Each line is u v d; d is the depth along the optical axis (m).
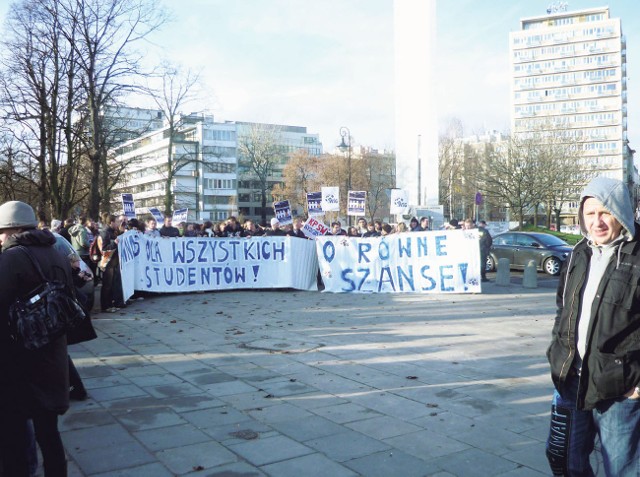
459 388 5.86
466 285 13.81
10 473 3.22
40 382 3.22
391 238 14.38
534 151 46.72
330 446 4.36
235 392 5.79
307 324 9.67
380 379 6.21
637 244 2.72
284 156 109.44
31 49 25.55
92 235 15.69
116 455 4.21
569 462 2.93
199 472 3.91
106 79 25.25
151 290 13.57
